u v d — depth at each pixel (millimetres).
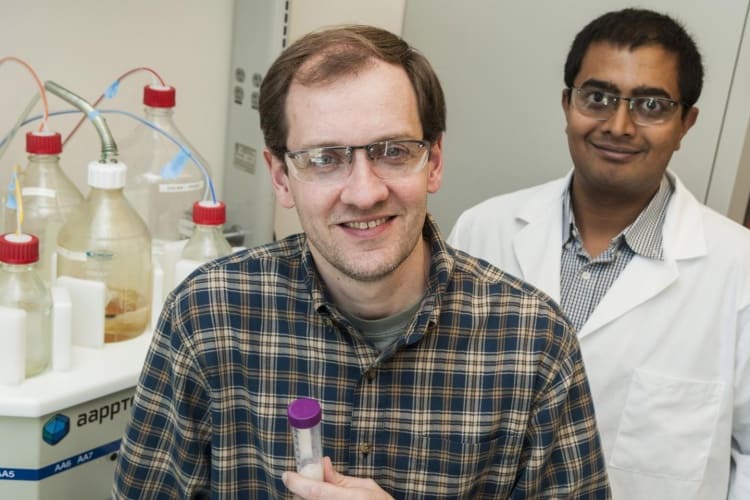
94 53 1506
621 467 1342
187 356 965
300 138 857
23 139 1447
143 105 1520
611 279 1356
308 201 863
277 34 1585
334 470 930
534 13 1631
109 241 1143
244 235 1704
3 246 1008
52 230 1221
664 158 1257
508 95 1704
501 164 1742
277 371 965
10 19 1393
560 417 970
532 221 1437
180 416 970
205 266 1014
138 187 1439
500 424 950
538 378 958
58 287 1104
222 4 1654
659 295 1318
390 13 1928
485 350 958
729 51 1387
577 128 1270
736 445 1389
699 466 1318
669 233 1322
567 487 980
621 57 1209
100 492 1097
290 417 822
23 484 1014
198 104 1682
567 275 1392
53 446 1021
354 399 946
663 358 1316
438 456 942
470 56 1751
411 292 943
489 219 1512
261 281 988
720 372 1311
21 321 993
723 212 1452
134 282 1179
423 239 996
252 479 986
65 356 1059
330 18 1831
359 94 831
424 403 946
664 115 1223
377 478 947
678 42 1223
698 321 1306
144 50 1572
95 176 1130
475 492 962
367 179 828
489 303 973
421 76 882
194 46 1643
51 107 1471
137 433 1003
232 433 978
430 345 950
